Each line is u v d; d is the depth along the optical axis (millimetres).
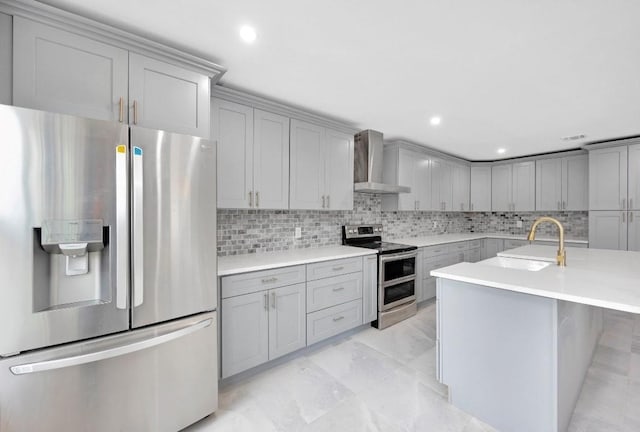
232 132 2281
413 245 3553
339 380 2109
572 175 4352
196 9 1389
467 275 1737
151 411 1477
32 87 1321
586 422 1650
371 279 3000
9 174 1134
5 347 1142
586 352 2066
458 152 4555
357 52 1764
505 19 1446
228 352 1985
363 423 1677
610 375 2109
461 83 2164
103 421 1349
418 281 3697
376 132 3365
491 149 4340
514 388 1557
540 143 3955
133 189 1392
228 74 2043
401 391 1976
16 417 1174
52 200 1210
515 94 2348
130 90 1558
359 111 2766
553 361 1422
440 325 1874
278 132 2576
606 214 3799
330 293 2631
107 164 1326
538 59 1818
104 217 1322
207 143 1657
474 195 5199
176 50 1650
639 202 3566
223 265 2145
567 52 1734
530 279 1629
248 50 1744
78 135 1261
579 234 4609
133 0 1324
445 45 1682
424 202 4250
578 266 2004
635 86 2180
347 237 3518
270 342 2213
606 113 2766
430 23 1485
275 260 2375
